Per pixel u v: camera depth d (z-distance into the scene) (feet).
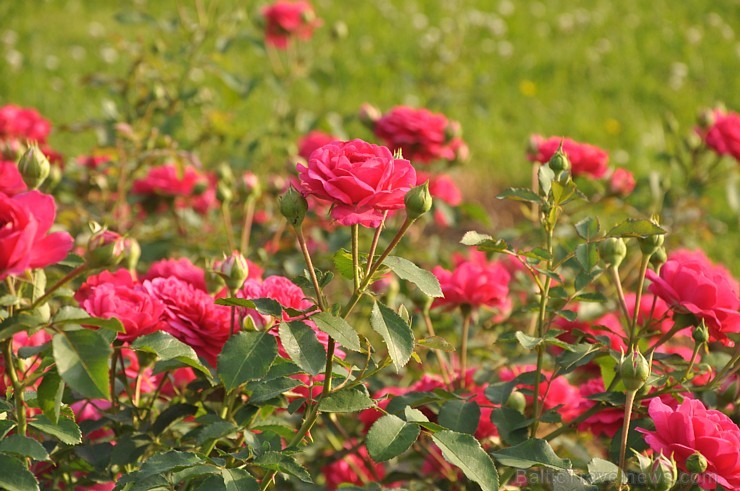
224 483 5.68
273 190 8.42
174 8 21.15
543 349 6.22
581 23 23.22
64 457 6.15
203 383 6.13
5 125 8.46
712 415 5.89
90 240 5.50
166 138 7.94
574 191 6.13
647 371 5.82
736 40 22.54
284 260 7.81
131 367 6.37
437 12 22.95
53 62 18.06
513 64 20.36
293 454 5.77
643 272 6.22
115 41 9.46
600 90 19.44
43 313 5.55
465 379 6.87
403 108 8.11
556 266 6.17
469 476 5.65
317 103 17.02
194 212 8.45
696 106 18.69
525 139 16.78
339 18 21.90
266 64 17.84
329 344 5.75
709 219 10.12
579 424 6.31
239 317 6.02
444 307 6.88
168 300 6.02
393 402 6.19
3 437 5.59
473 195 14.46
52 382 5.51
